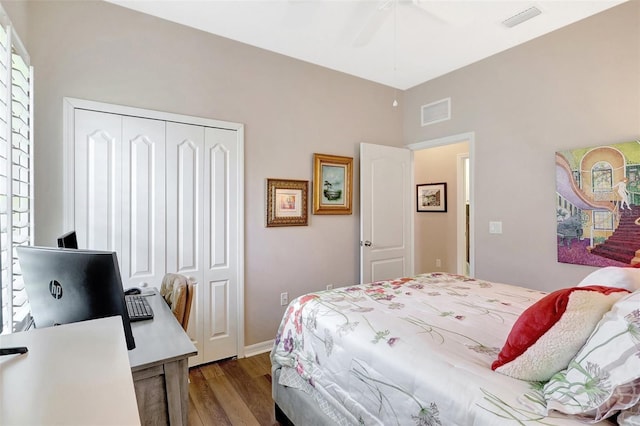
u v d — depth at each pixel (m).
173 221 2.55
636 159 2.22
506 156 3.00
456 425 0.98
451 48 2.96
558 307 0.99
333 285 3.45
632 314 0.82
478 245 3.21
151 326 1.37
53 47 2.13
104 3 2.30
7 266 1.41
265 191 3.00
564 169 2.60
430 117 3.68
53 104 2.13
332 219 3.45
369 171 3.57
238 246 2.84
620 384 0.77
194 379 2.48
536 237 2.79
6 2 1.70
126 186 2.37
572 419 0.84
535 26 2.61
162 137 2.51
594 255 2.43
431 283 2.31
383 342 1.35
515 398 0.94
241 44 2.87
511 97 2.96
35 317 1.22
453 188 4.75
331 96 3.42
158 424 1.08
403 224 3.87
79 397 0.55
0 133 1.42
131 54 2.39
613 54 2.36
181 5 2.35
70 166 2.18
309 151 3.27
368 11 2.41
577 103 2.54
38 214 2.09
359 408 1.33
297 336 1.81
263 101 2.99
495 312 1.65
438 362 1.15
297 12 2.43
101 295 1.07
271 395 2.28
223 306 2.78
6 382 0.59
